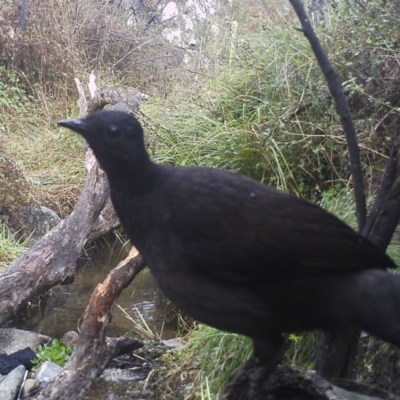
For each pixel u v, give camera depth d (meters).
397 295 0.59
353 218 1.04
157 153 1.50
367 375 0.89
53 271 1.26
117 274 1.01
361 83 1.27
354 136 0.72
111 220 1.54
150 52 2.77
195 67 2.03
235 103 1.51
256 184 0.60
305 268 0.57
